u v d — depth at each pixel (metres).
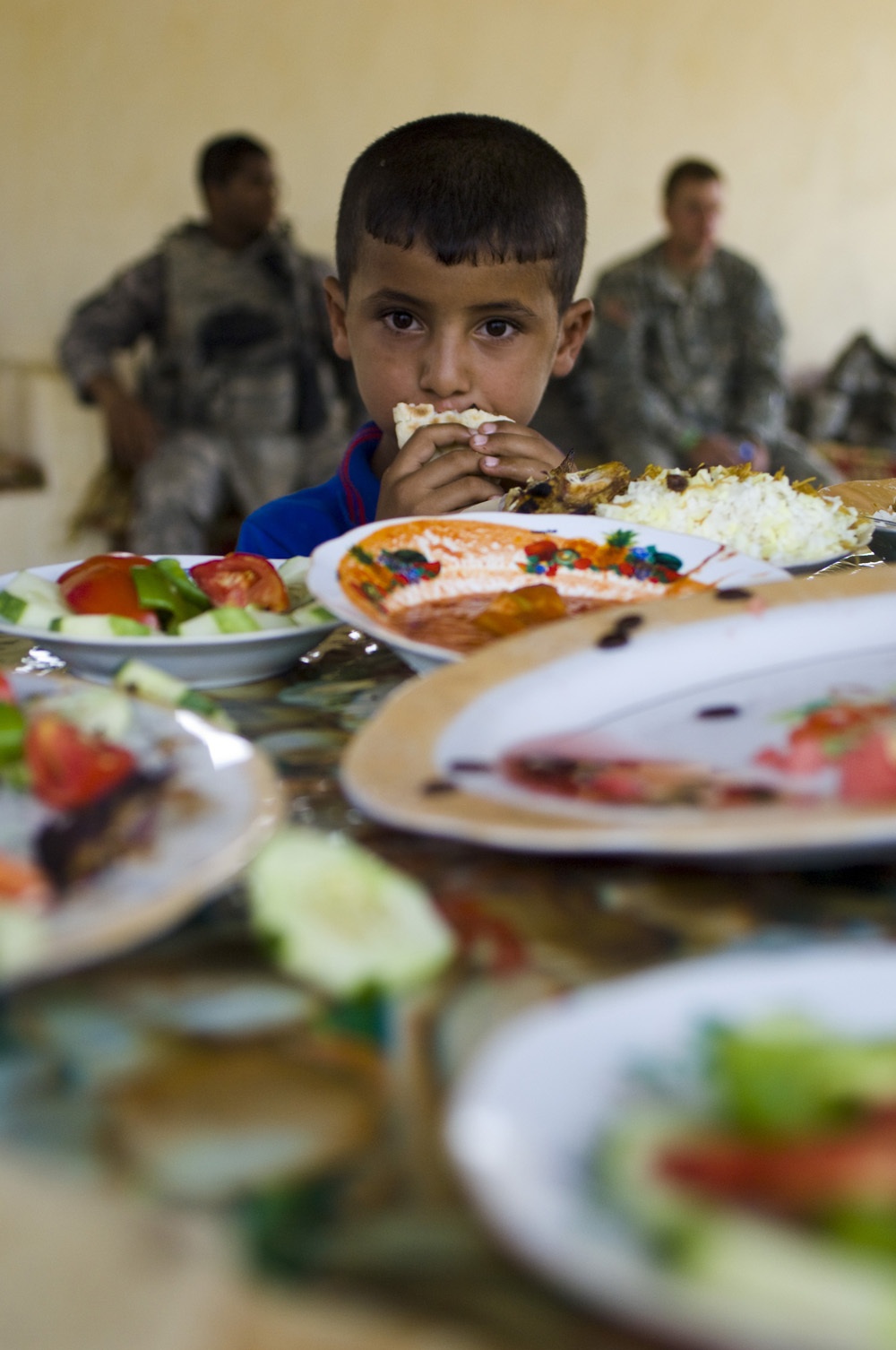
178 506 4.13
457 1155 0.28
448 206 1.40
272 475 4.31
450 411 1.47
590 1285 0.25
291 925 0.41
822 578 0.85
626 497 1.12
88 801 0.50
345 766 0.51
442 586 0.92
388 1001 0.40
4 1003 0.40
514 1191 0.27
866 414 5.63
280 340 4.31
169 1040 0.38
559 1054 0.32
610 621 0.74
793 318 6.07
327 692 0.80
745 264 4.92
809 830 0.44
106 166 4.84
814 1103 0.30
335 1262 0.28
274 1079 0.35
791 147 5.88
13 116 4.70
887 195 6.09
